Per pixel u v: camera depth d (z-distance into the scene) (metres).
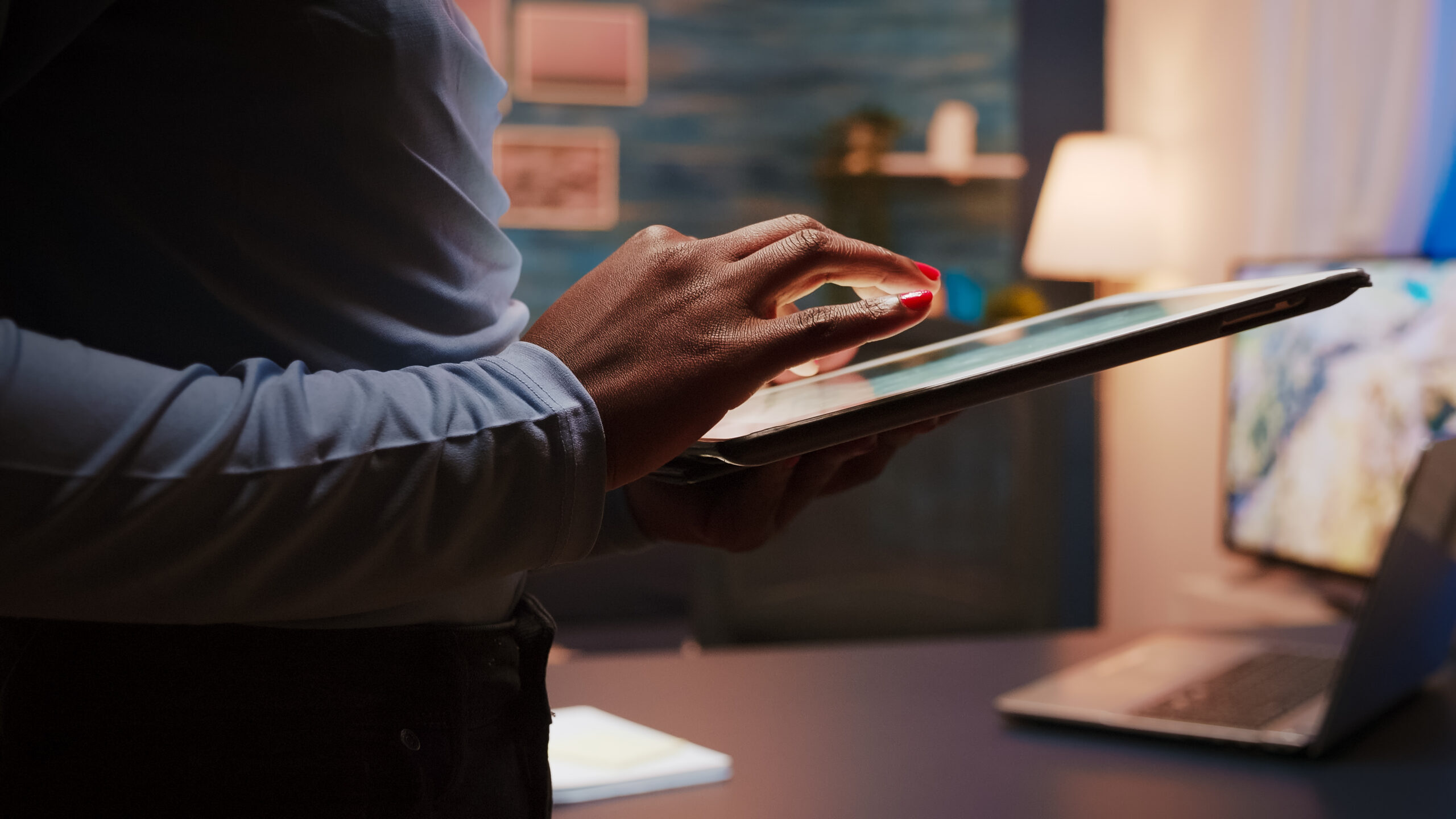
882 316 0.36
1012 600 2.16
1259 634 1.28
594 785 0.73
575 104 5.45
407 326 0.42
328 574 0.33
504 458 0.34
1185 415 3.48
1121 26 4.11
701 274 0.37
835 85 5.45
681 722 0.92
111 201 0.37
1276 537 2.21
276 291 0.39
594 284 0.38
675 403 0.36
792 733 0.89
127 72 0.37
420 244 0.42
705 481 0.57
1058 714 0.89
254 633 0.38
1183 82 3.50
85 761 0.37
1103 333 0.45
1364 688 0.82
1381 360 1.90
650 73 5.45
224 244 0.38
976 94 5.39
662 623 4.54
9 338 0.29
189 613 0.32
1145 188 3.36
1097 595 4.15
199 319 0.39
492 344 0.46
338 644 0.40
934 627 2.13
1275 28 2.90
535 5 5.37
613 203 5.48
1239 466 2.35
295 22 0.38
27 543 0.29
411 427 0.33
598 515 0.35
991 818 0.69
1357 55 2.57
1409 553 0.79
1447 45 2.30
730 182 5.51
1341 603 2.22
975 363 0.50
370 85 0.39
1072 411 4.11
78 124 0.37
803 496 0.58
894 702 0.98
